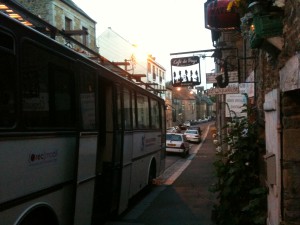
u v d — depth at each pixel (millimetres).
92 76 6496
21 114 4234
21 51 4336
